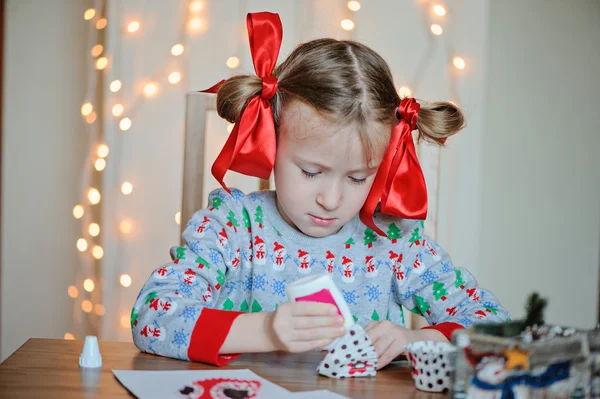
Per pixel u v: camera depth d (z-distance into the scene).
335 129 1.05
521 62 2.47
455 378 0.71
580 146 2.51
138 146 2.07
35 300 2.32
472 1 2.11
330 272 1.28
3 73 2.29
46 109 2.31
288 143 1.10
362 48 1.16
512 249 2.47
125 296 2.09
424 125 1.21
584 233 2.52
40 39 2.30
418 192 1.20
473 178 2.13
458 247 2.14
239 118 1.14
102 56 2.15
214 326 0.97
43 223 2.32
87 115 2.18
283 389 0.83
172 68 2.06
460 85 2.11
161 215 2.08
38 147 2.31
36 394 0.79
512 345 0.70
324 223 1.13
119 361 0.96
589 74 2.51
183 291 1.11
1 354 2.32
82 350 0.96
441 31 2.11
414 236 1.33
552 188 2.49
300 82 1.08
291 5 2.10
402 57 2.11
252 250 1.28
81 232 2.30
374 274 1.29
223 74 2.06
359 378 0.92
